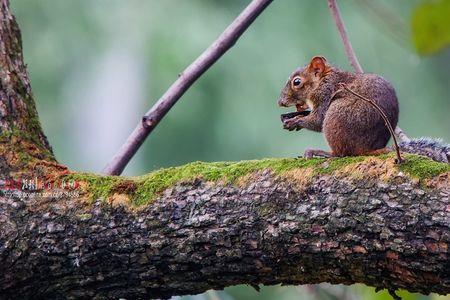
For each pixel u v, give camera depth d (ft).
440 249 25.84
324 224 26.96
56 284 28.78
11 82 31.24
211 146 97.14
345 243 26.78
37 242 28.50
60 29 98.63
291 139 96.43
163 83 99.25
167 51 97.45
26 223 28.68
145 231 28.17
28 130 30.99
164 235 28.04
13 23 32.24
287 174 27.99
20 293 28.91
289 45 98.12
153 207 28.35
